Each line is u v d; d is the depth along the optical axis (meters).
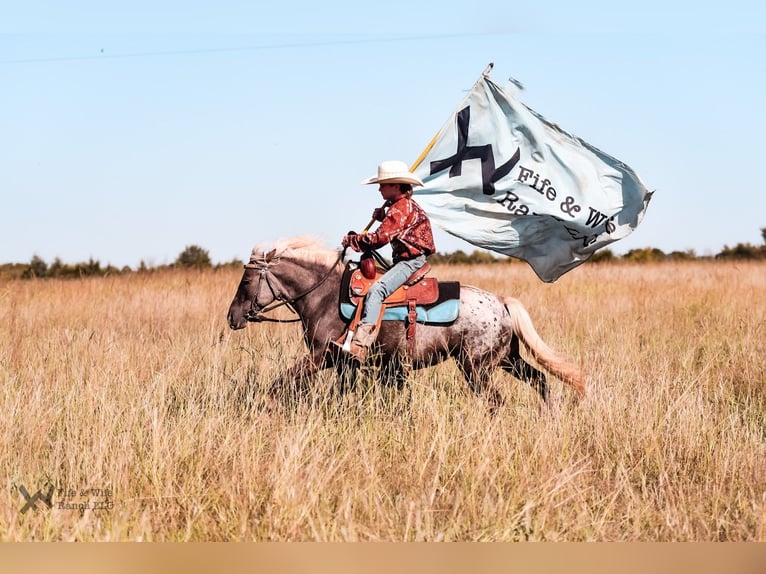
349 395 7.00
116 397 7.12
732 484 5.67
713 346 10.52
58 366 8.05
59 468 5.80
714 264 28.25
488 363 7.34
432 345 7.25
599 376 7.70
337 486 5.50
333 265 7.38
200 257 24.73
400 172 7.19
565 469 5.54
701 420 6.78
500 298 7.54
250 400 6.94
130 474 5.55
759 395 8.25
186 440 5.94
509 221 8.19
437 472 5.48
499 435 6.28
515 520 5.01
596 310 13.60
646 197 8.04
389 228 7.12
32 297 15.27
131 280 17.84
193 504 5.19
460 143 8.16
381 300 7.08
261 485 5.40
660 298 15.13
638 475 6.04
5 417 6.39
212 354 8.61
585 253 8.28
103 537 4.75
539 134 8.05
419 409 6.74
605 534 5.00
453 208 8.17
